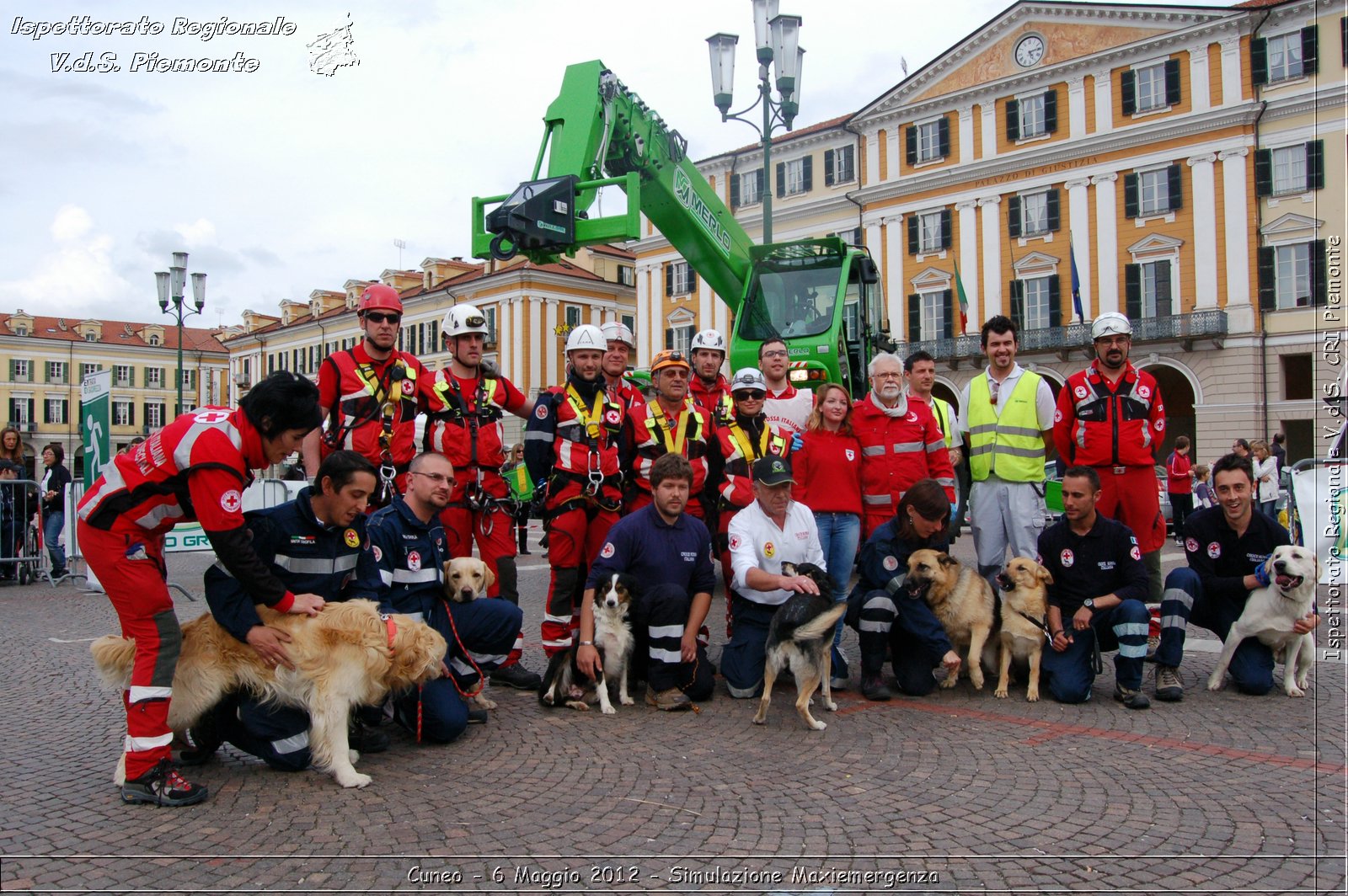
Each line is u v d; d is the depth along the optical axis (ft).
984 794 13.12
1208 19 105.60
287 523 14.34
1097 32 114.32
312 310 214.90
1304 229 101.30
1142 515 21.44
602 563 18.03
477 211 26.81
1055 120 117.29
